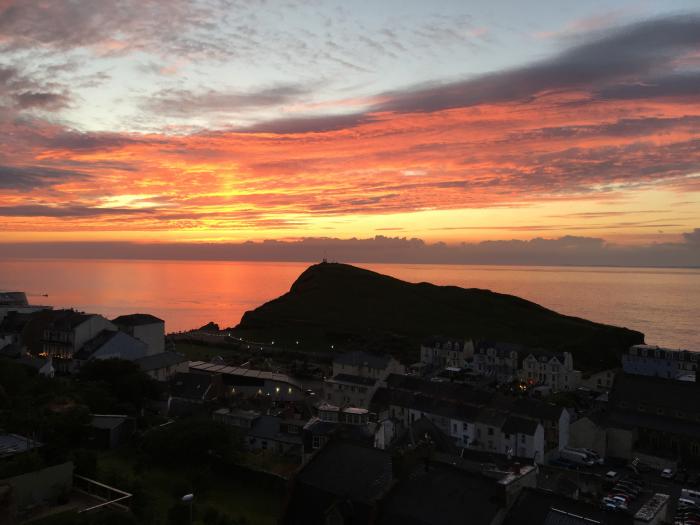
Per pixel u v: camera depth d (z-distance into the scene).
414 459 47.22
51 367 120.94
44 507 52.81
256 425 100.31
